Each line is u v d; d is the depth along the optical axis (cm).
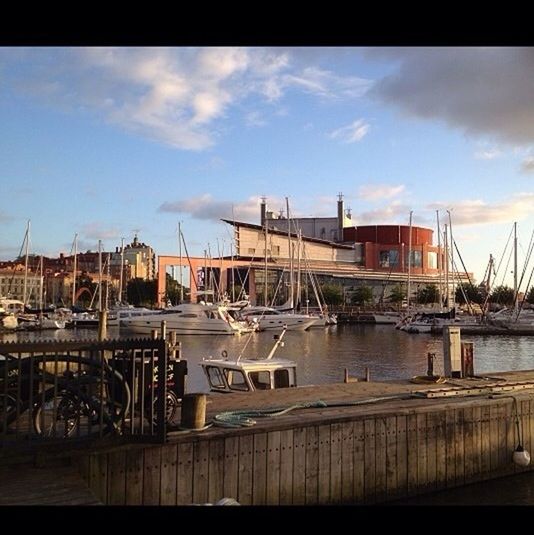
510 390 1440
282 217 14588
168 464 895
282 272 10394
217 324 6406
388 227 15075
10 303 8319
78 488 719
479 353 4788
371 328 8081
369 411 1140
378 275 13538
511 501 1143
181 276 8912
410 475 1145
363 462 1091
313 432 1041
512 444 1298
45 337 6338
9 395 879
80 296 13750
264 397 1340
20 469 777
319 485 1035
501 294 10294
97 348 817
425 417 1179
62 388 848
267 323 7206
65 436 834
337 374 3356
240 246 11819
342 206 16100
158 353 855
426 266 14925
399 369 3603
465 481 1215
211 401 1284
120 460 855
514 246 7419
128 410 894
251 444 972
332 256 14038
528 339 6147
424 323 7031
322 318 7725
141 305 11088
